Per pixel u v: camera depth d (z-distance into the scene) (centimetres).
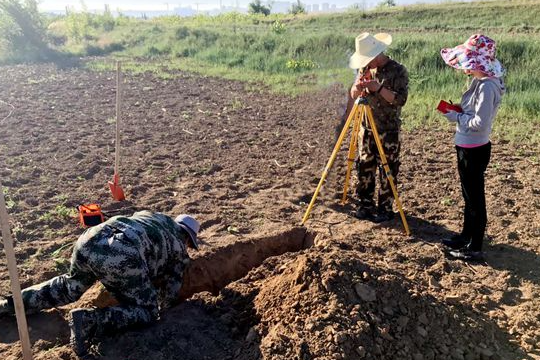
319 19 2859
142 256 376
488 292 461
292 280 409
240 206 640
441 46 1480
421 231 573
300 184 715
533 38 1509
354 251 518
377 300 391
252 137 937
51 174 738
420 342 375
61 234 560
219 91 1373
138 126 1012
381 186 591
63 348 368
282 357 346
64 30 3250
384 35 564
